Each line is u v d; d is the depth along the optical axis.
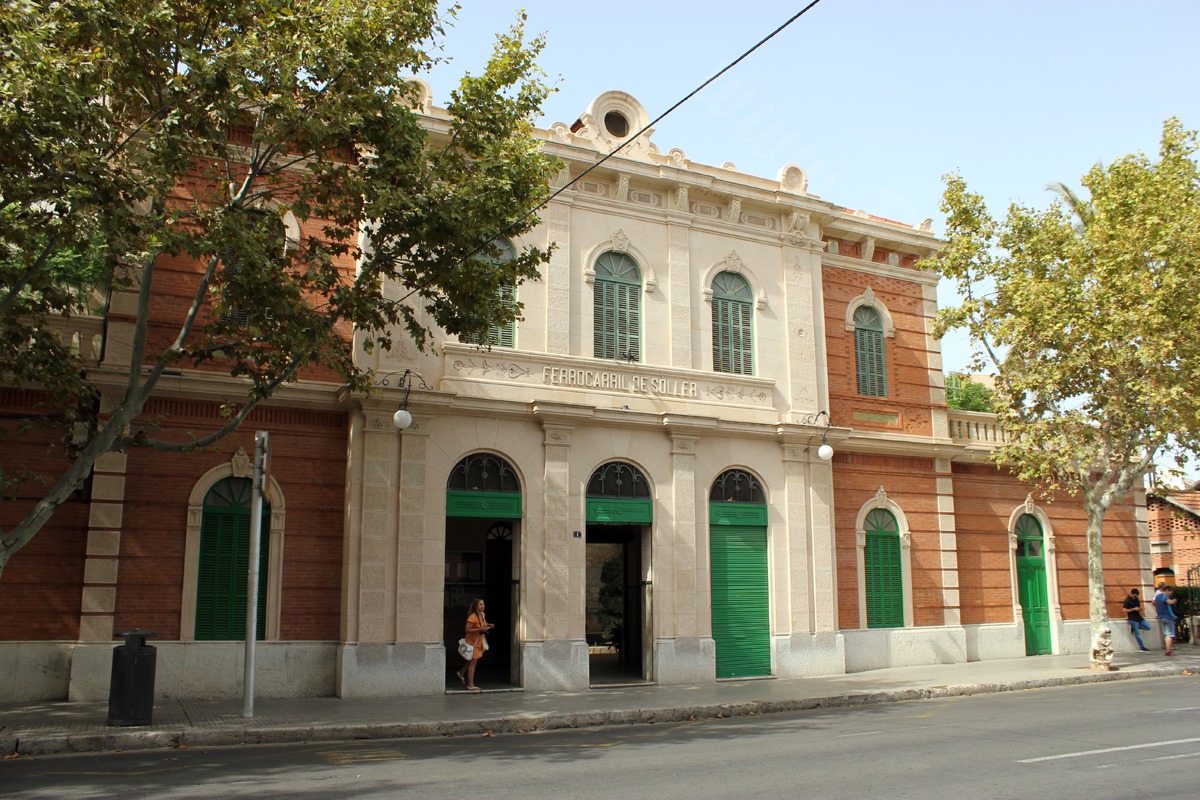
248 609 13.54
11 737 11.23
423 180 13.54
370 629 16.17
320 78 12.67
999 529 24.14
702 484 19.89
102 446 12.24
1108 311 19.08
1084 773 9.12
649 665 18.77
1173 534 36.12
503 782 9.02
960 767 9.55
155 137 12.02
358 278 13.65
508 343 18.67
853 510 21.81
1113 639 25.48
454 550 22.98
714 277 21.12
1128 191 19.83
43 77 10.52
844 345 22.55
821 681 18.94
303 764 10.26
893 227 23.56
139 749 11.53
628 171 20.14
